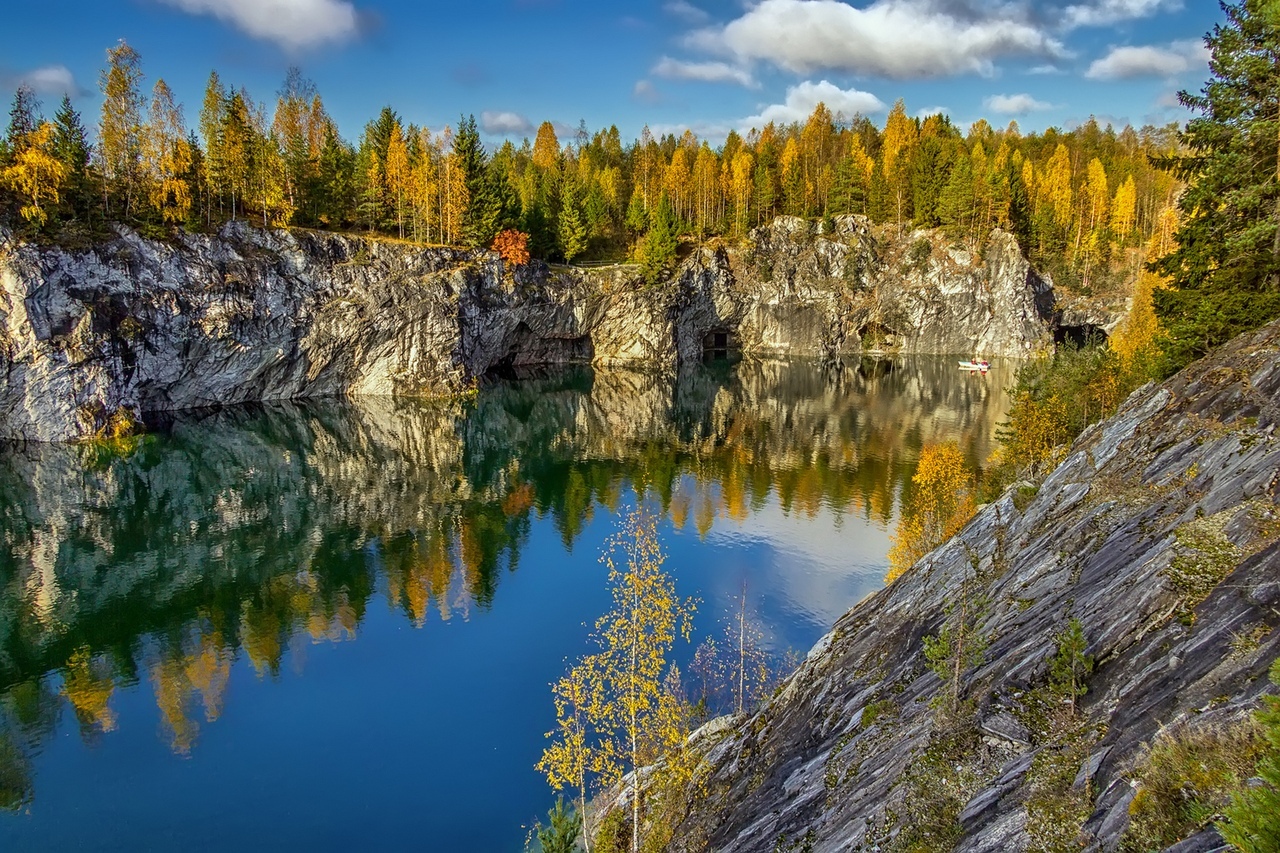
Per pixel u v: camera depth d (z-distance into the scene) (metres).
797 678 25.08
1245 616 11.33
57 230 78.75
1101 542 17.48
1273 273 28.20
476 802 28.83
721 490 68.00
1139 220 159.50
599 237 150.50
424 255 110.12
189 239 89.81
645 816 22.92
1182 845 8.33
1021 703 13.99
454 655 40.38
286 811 28.25
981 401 106.88
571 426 95.44
